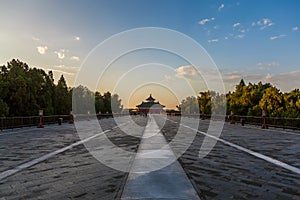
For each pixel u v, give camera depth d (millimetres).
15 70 27625
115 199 4543
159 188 5172
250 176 6145
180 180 5746
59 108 37250
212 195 4770
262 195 4781
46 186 5320
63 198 4609
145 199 4543
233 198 4613
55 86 36562
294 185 5410
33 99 27422
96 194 4812
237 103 33906
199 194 4816
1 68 26578
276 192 4953
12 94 25297
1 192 4945
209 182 5617
